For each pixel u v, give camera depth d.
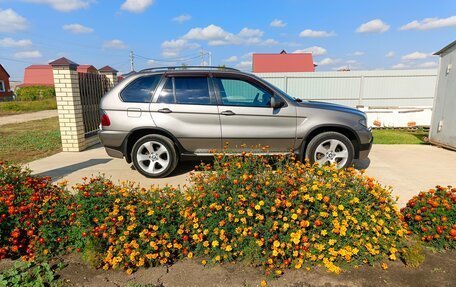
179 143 4.64
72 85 6.59
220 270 2.37
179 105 4.57
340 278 2.26
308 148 4.70
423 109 10.63
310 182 2.62
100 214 2.50
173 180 4.66
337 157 4.72
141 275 2.33
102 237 2.46
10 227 2.60
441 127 6.88
